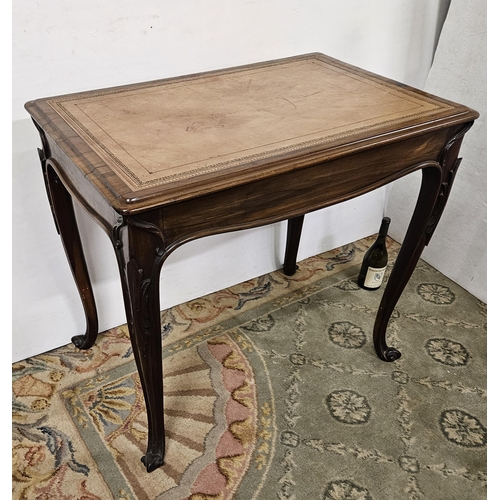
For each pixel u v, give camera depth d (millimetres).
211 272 1735
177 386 1430
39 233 1357
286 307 1729
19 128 1219
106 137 999
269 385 1447
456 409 1410
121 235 887
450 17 1688
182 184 856
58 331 1528
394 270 1403
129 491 1176
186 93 1214
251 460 1250
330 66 1427
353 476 1227
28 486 1181
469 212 1771
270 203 995
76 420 1333
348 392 1440
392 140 1054
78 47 1209
